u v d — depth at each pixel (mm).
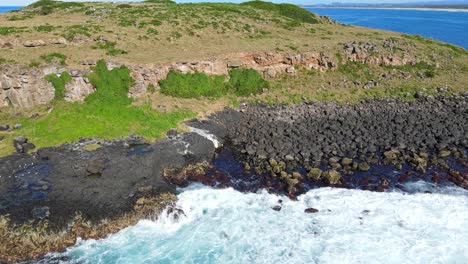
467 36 95750
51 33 44125
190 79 40938
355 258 21406
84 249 22281
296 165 30703
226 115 38375
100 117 34812
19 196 24953
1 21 52781
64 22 52219
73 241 22578
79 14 60469
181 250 22438
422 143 33594
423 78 46969
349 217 24875
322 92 43750
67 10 64125
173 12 59625
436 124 36906
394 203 26094
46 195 25203
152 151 30562
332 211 25500
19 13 64438
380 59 49062
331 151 32656
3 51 38562
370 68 48469
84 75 37312
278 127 36500
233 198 26953
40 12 63844
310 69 47594
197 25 54250
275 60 45688
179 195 26938
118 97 37719
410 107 40656
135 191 26328
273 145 33312
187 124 35531
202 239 23297
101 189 26109
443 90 44062
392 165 30609
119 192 26031
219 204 26328
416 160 30578
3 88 35156
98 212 24203
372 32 63281
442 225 23875
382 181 28406
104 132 32688
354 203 26234
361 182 28594
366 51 49219
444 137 34469
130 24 51938
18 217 23172
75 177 27094
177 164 29906
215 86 42125
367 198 26750
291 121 37875
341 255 21656
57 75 36750
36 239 22125
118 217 24125
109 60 39406
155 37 48656
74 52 41062
